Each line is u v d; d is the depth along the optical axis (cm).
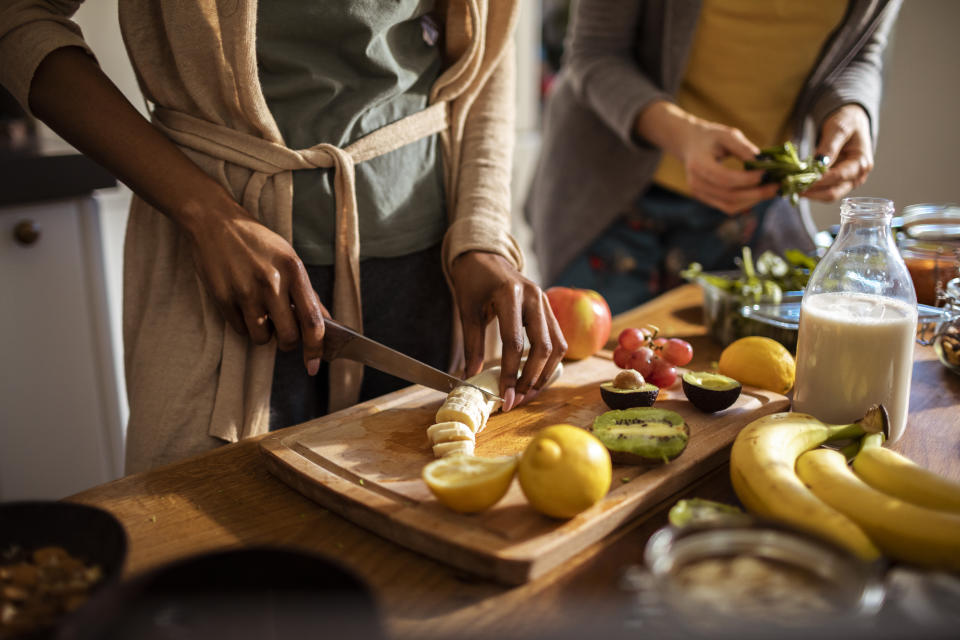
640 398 94
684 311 144
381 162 107
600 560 71
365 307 113
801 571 54
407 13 103
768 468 72
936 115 238
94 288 176
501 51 110
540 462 69
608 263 188
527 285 102
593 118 182
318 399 115
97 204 172
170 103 99
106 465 187
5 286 163
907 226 135
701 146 144
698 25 161
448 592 67
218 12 90
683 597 49
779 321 116
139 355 102
